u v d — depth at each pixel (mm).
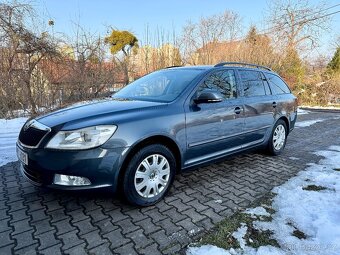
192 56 15977
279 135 5125
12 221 2705
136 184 2902
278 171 4266
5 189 3432
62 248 2312
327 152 5469
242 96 4145
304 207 3062
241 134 4086
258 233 2555
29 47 8625
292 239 2467
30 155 2664
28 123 3041
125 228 2611
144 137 2824
